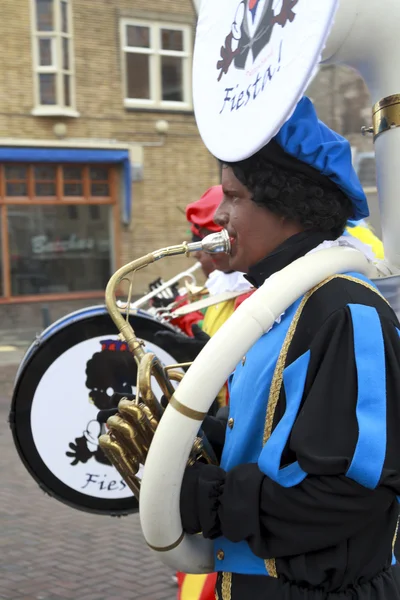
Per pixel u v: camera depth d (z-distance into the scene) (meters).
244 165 1.27
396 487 1.11
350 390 1.12
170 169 14.48
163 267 13.70
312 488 1.10
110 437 1.34
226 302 2.51
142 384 1.27
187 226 14.73
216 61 1.37
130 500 2.38
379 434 1.09
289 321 1.23
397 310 1.42
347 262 1.25
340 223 1.31
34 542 3.87
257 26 1.23
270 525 1.16
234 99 1.27
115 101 13.92
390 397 1.14
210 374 1.16
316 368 1.16
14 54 13.07
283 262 1.28
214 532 1.23
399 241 1.46
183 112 14.45
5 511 4.30
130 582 3.40
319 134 1.24
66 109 13.48
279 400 1.21
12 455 5.34
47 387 2.32
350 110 8.47
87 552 3.75
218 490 1.22
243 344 1.17
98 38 13.69
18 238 13.75
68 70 13.49
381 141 1.48
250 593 1.25
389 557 1.25
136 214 14.33
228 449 1.31
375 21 1.42
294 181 1.25
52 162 13.64
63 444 2.34
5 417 6.35
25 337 11.63
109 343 2.34
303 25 1.10
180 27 14.36
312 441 1.10
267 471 1.14
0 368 9.09
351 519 1.12
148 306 4.60
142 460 1.31
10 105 13.16
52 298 14.01
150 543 1.26
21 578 3.44
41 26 13.21
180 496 1.23
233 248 1.35
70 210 14.03
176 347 2.33
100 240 14.31
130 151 14.12
